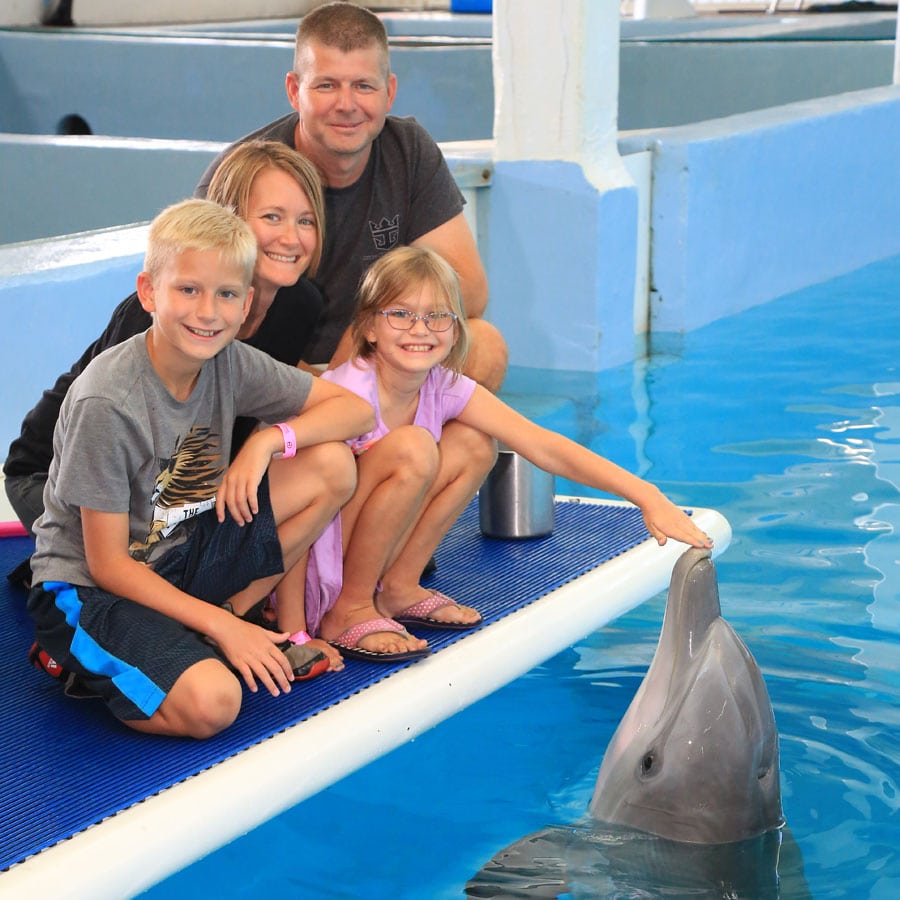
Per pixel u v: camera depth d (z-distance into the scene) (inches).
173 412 104.3
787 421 205.9
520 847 97.8
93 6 420.5
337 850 98.6
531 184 241.6
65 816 92.0
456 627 123.3
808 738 113.5
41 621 107.3
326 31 135.8
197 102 363.9
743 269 281.4
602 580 136.2
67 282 167.0
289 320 126.4
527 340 249.0
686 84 376.5
